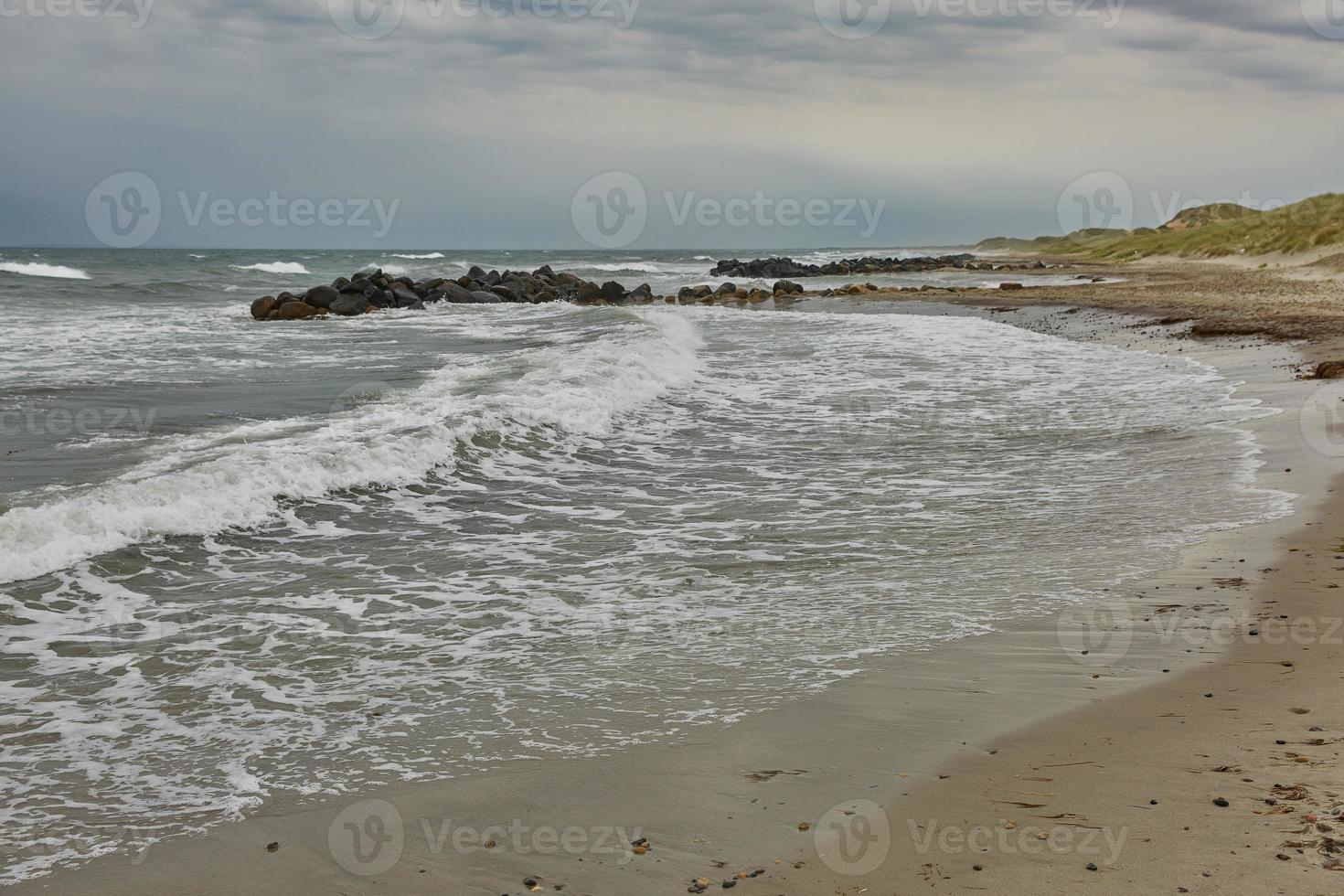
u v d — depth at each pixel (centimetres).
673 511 920
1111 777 408
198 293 4162
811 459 1153
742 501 958
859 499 962
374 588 697
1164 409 1434
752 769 431
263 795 417
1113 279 5606
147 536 769
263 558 756
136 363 1839
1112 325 2727
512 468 1071
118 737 472
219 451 1023
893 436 1288
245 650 581
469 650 583
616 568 748
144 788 424
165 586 686
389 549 788
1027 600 655
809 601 667
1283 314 2617
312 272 6172
